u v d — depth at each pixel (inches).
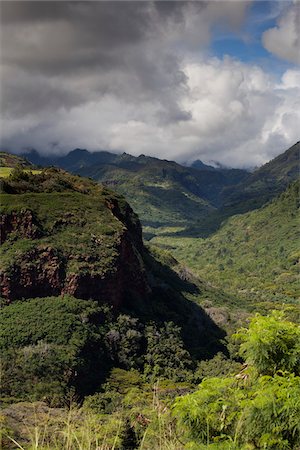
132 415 433.1
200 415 363.6
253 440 351.9
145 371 2036.2
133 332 2146.9
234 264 7081.7
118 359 2031.3
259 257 6958.7
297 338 406.3
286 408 336.2
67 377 1680.6
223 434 357.4
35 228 2234.3
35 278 2082.9
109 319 2156.7
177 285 3722.9
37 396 1491.1
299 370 396.5
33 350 1731.1
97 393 1669.5
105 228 2485.2
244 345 410.3
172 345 2260.1
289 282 5526.6
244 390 391.2
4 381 1517.0
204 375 2139.5
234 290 5433.1
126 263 2519.7
